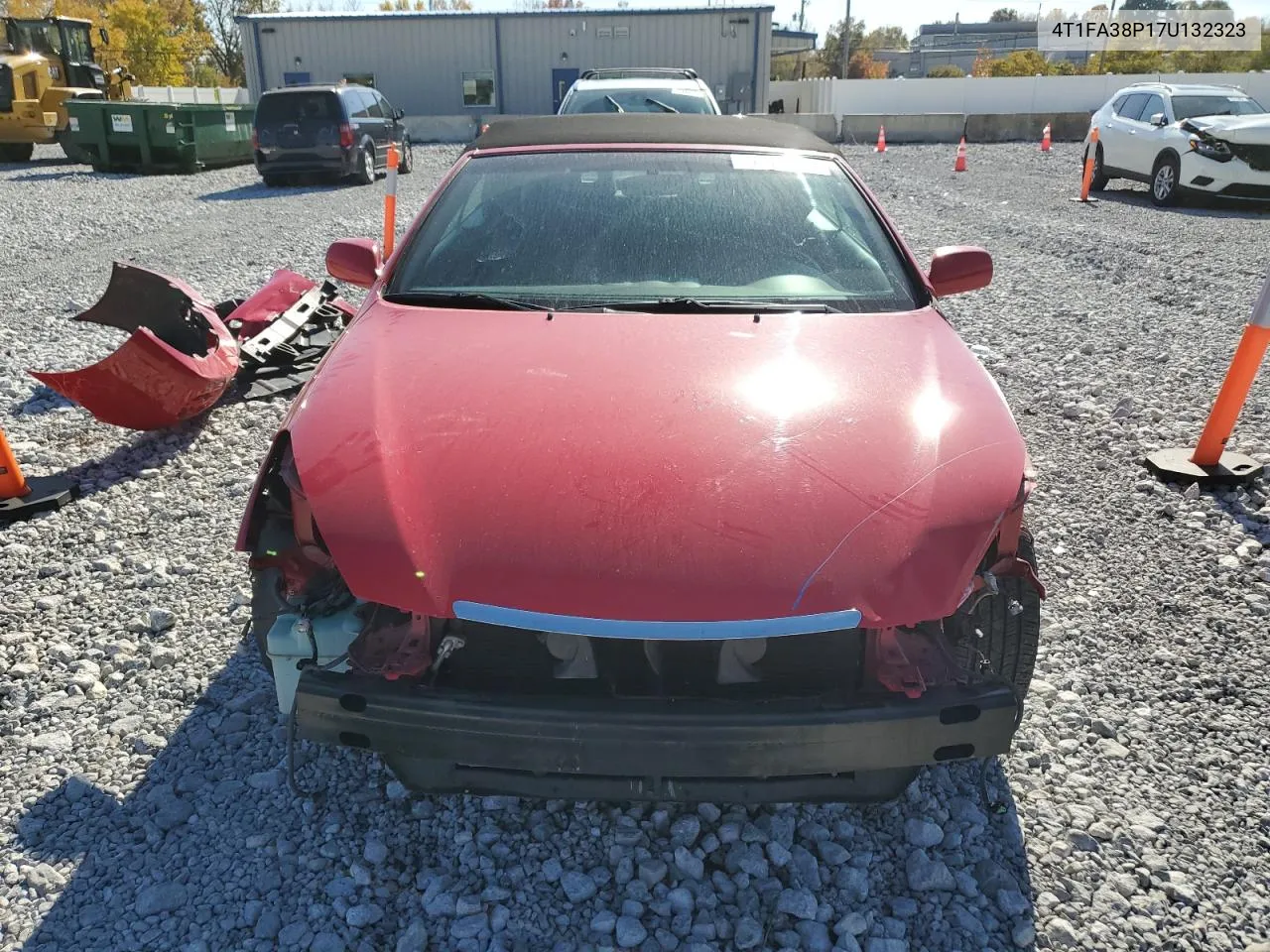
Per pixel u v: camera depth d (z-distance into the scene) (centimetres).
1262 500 435
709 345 265
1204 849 244
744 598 196
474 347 264
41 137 2003
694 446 223
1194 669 317
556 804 252
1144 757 276
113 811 249
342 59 3159
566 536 204
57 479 435
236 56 5972
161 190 1546
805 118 2670
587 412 234
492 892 225
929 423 238
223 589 354
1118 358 647
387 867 233
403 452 224
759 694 218
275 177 1590
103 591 352
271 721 282
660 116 392
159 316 505
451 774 218
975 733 205
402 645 210
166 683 299
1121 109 1480
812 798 215
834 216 332
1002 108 3166
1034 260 966
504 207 329
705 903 224
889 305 300
